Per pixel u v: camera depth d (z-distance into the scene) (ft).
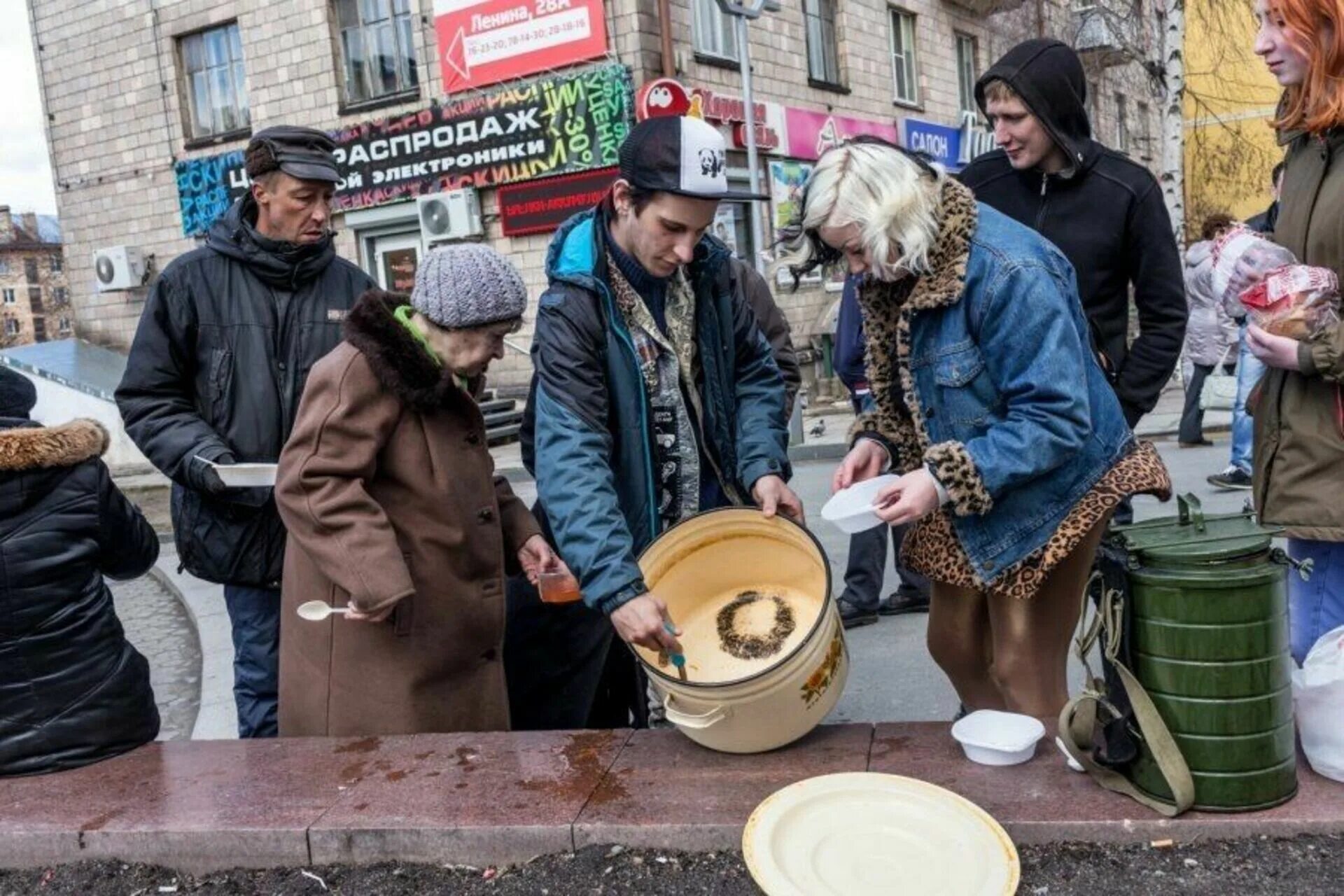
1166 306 9.88
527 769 8.60
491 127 40.68
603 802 7.95
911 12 54.13
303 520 8.59
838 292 47.21
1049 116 9.45
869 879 6.75
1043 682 8.35
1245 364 22.11
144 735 9.94
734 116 41.39
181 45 48.01
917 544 8.57
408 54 42.47
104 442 9.61
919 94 55.47
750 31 43.24
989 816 7.21
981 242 7.54
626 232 8.67
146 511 33.83
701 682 8.13
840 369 14.97
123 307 51.78
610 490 8.28
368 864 7.94
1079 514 7.69
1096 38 48.57
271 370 10.45
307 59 44.24
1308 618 8.18
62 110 51.37
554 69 39.29
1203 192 62.54
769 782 8.04
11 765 9.34
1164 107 37.78
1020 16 54.24
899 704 12.55
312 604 8.55
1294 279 7.30
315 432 8.54
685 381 9.13
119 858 8.30
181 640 19.33
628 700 11.53
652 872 7.37
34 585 9.20
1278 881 6.62
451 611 9.25
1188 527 7.50
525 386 42.16
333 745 9.30
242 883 7.93
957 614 8.77
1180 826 7.09
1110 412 7.97
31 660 9.28
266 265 10.42
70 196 52.21
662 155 7.96
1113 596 7.30
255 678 10.85
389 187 43.37
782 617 8.74
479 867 7.78
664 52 38.11
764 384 9.84
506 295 8.61
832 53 49.08
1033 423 7.27
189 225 48.83
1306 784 7.45
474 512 9.31
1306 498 7.69
